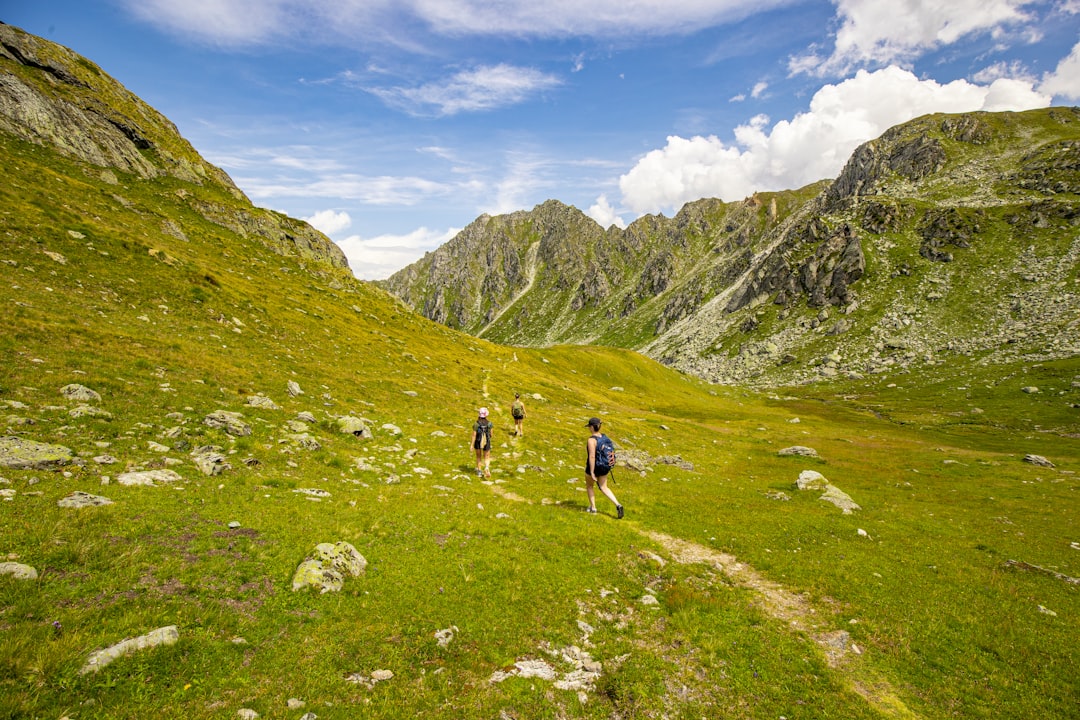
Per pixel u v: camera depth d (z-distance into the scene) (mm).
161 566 10156
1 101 70062
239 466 17719
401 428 31750
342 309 71812
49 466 13156
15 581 8352
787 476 42281
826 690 9961
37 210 40750
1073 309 150625
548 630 10961
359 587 11297
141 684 7164
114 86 108062
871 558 18750
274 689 7789
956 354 160500
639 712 8828
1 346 20828
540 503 21406
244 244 85312
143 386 22375
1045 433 91000
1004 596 16000
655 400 114812
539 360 114312
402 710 7934
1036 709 9898
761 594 14562
